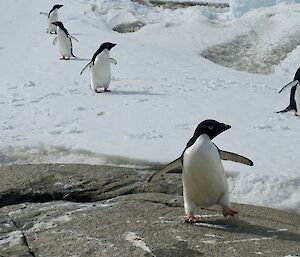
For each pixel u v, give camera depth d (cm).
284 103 1540
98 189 899
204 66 2269
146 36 2977
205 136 687
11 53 2453
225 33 2906
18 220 781
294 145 1084
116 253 643
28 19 3491
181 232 695
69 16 3459
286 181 871
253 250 638
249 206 802
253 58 2636
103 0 3778
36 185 916
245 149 1050
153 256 630
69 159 1059
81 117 1340
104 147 1083
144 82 1812
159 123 1256
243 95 1625
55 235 716
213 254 628
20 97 1595
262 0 3388
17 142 1144
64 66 2133
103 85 1642
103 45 1614
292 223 745
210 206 751
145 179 927
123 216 762
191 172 687
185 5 3988
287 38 2755
